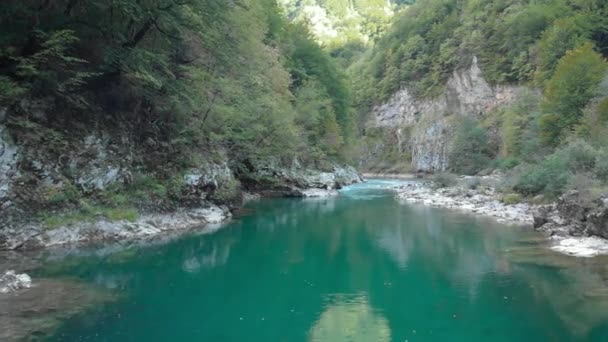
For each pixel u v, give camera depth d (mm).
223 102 27422
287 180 41219
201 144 26641
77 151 18281
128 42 19891
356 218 27016
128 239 18719
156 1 19281
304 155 46969
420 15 117562
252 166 37906
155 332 9547
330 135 53344
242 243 19484
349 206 33188
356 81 121188
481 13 92250
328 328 10016
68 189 17562
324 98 55531
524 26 77125
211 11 22125
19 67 15867
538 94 60438
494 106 80375
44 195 16750
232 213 27891
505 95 78812
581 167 27406
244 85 31547
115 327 9727
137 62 19438
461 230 22359
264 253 17688
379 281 13875
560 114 38844
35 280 12680
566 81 38844
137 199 20484
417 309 11320
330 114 53938
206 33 22234
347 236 21266
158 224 20953
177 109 23469
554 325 10141
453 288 13062
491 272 14555
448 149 81375
